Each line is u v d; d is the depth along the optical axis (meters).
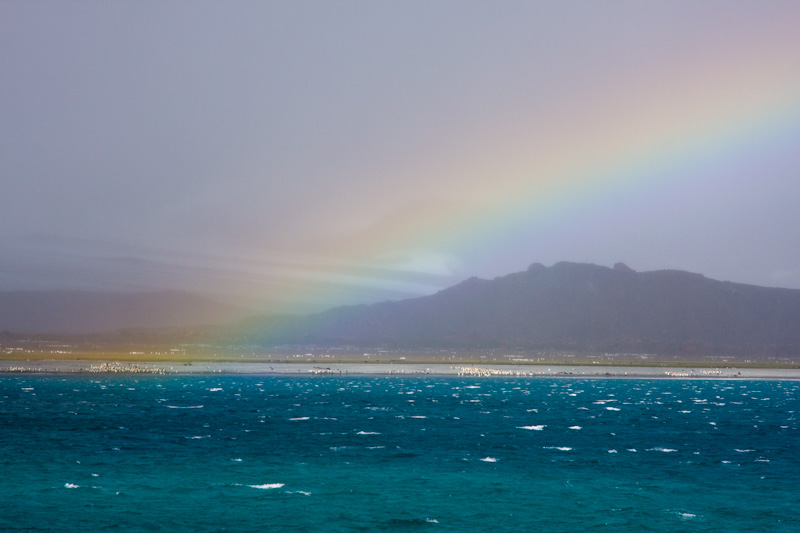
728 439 82.75
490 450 71.56
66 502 48.59
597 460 66.62
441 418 101.75
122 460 63.41
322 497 50.91
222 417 99.00
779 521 46.53
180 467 60.59
